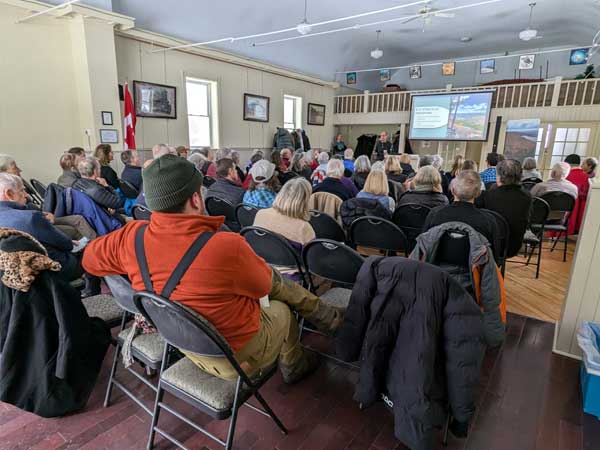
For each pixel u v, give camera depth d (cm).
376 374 130
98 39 476
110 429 148
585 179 396
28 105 452
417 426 121
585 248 186
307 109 941
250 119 778
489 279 156
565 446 141
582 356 179
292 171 470
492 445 142
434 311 117
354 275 171
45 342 144
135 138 579
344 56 929
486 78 1001
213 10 602
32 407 147
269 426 150
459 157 418
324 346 208
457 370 119
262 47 752
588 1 611
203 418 154
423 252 174
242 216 259
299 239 189
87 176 268
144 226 108
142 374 180
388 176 420
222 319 104
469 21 742
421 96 894
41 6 432
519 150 807
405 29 795
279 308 137
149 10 542
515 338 217
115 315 167
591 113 717
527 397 168
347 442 143
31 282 137
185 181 99
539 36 814
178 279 100
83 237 238
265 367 129
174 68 617
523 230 261
